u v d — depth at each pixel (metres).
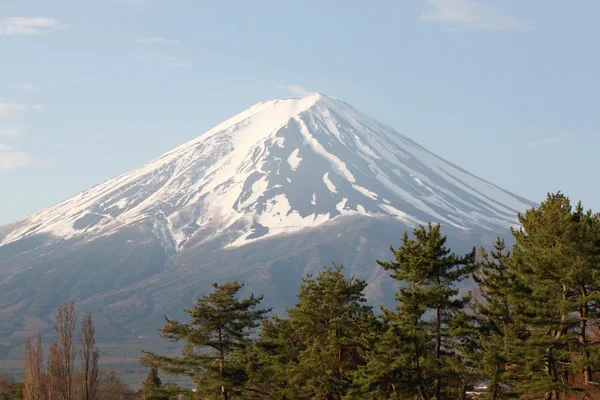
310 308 58.09
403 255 53.47
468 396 58.66
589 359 46.81
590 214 51.31
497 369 49.53
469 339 53.47
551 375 48.97
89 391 87.38
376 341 52.59
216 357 60.06
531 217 52.84
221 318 58.94
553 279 49.91
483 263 55.25
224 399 59.12
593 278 46.91
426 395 51.59
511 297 50.94
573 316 50.84
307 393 57.12
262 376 59.88
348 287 58.09
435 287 50.88
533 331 51.06
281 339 61.59
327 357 55.50
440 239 52.88
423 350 51.91
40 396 88.25
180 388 61.84
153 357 60.59
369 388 52.09
